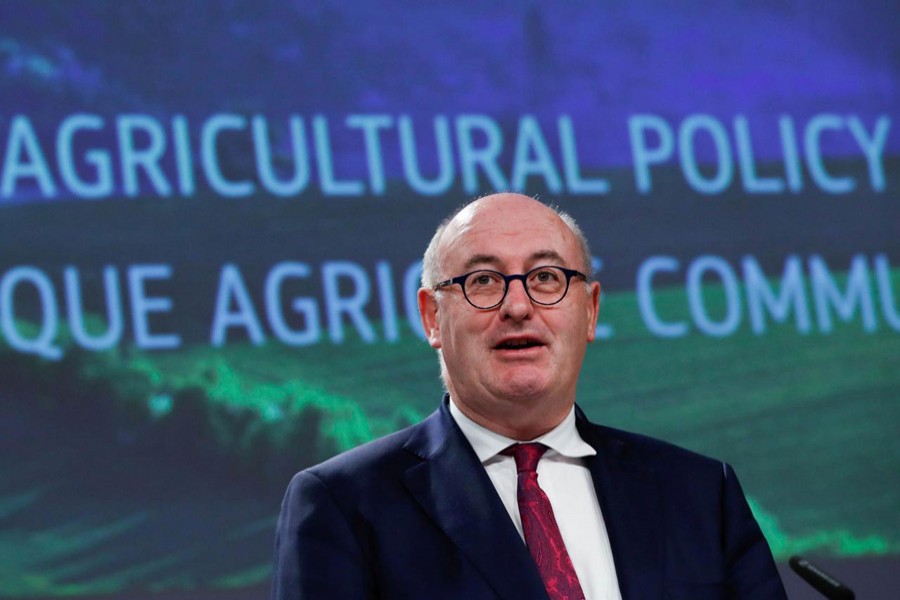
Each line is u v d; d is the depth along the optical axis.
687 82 13.88
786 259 13.66
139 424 12.22
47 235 12.38
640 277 13.38
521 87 13.55
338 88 13.21
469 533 5.86
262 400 12.50
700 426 13.17
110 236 12.48
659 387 13.18
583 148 13.55
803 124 13.98
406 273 13.04
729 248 13.59
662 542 6.07
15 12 12.66
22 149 12.47
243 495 12.30
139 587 11.94
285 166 12.98
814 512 13.13
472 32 13.55
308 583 5.77
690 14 13.98
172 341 12.43
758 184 13.78
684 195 13.62
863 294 13.72
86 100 12.69
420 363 12.91
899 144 14.14
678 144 13.73
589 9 13.81
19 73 12.59
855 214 13.90
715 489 6.38
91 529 11.95
